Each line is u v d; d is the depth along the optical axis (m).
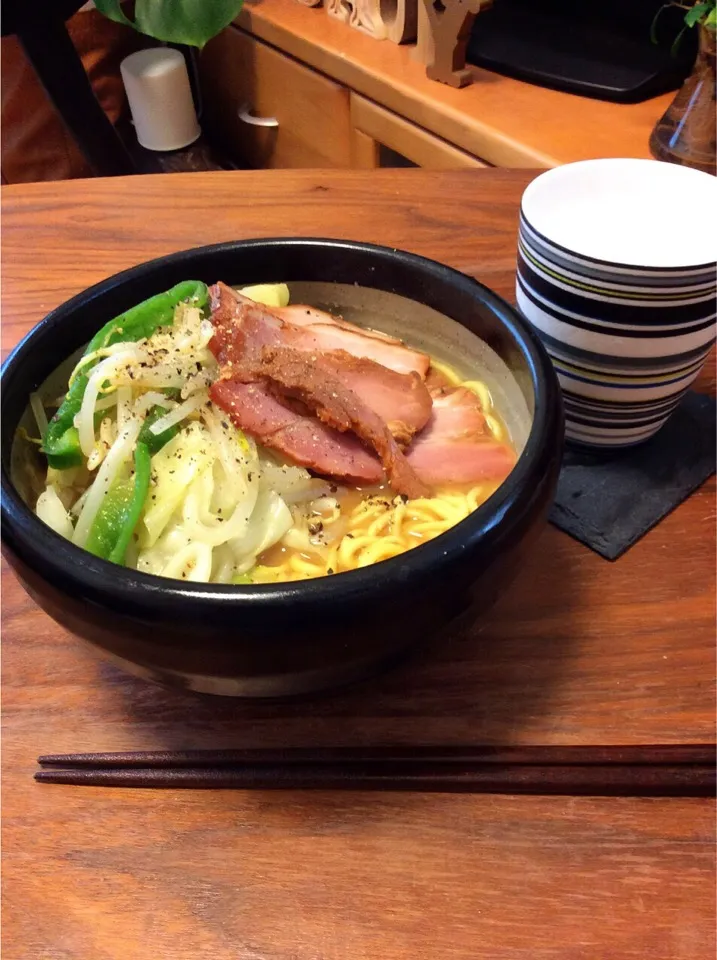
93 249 0.50
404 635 0.24
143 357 0.32
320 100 0.83
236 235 0.50
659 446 0.38
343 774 0.28
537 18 0.75
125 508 0.30
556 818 0.27
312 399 0.32
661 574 0.33
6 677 0.31
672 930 0.24
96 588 0.23
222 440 0.32
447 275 0.34
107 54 0.98
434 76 0.71
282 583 0.23
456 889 0.25
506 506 0.24
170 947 0.24
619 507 0.35
